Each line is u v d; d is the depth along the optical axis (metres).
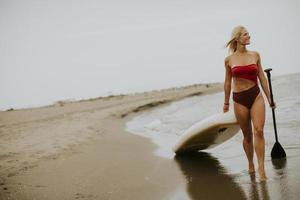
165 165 5.59
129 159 6.24
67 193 4.28
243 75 4.27
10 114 27.66
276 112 10.52
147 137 9.16
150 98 32.19
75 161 6.23
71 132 11.06
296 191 3.53
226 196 3.71
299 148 5.54
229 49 4.53
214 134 5.93
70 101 42.50
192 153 6.56
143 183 4.56
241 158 5.55
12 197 4.21
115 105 26.48
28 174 5.34
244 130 4.46
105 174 5.16
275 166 4.65
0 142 9.68
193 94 32.19
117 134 10.36
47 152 7.28
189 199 3.77
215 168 5.08
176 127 10.81
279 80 32.12
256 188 3.83
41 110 29.98
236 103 4.38
